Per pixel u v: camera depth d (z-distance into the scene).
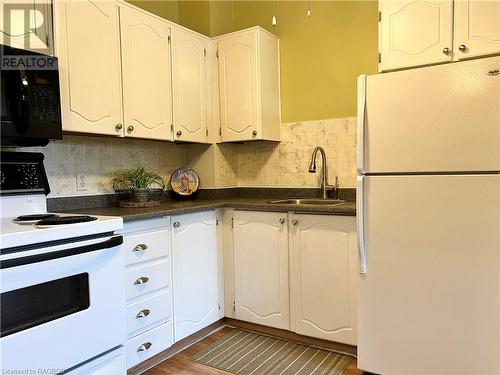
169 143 2.98
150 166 2.82
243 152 3.15
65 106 1.96
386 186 1.83
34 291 1.32
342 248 2.18
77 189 2.34
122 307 1.63
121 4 2.25
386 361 1.88
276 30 2.97
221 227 2.65
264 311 2.50
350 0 2.67
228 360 2.22
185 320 2.35
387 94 1.81
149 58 2.43
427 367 1.78
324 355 2.24
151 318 2.11
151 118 2.45
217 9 3.03
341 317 2.21
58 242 1.40
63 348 1.39
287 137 2.95
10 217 1.75
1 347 1.21
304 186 2.89
